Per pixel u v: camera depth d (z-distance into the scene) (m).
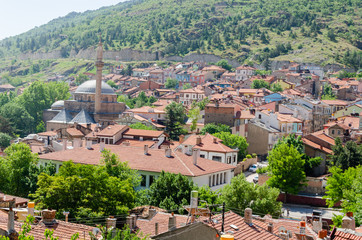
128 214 64.25
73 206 68.81
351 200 85.56
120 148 115.31
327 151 143.88
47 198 68.94
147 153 110.38
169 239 36.06
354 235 37.47
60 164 111.12
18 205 67.62
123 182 78.31
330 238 37.84
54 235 39.16
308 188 131.25
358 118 193.50
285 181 122.44
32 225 41.41
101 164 95.50
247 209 44.19
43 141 186.25
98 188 71.19
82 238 39.47
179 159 106.38
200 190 84.06
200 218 42.31
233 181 87.25
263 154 182.50
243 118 193.50
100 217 64.62
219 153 134.88
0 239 30.53
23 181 98.56
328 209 119.69
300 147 145.38
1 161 100.50
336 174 109.19
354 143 135.12
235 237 39.12
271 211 84.44
